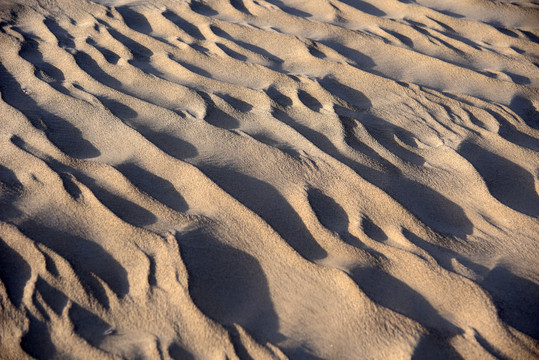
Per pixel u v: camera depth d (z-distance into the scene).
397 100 2.34
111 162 1.82
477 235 1.59
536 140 2.07
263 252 1.50
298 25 3.06
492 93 2.40
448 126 2.15
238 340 1.24
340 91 2.40
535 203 1.73
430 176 1.84
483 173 1.86
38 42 2.75
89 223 1.55
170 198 1.67
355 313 1.32
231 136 2.01
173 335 1.25
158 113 2.15
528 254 1.52
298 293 1.38
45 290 1.34
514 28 2.97
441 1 3.35
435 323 1.29
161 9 3.21
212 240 1.52
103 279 1.38
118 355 1.20
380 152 1.96
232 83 2.44
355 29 3.02
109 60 2.60
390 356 1.22
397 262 1.46
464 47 2.81
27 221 1.54
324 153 1.92
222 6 3.30
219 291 1.37
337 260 1.47
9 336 1.23
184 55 2.69
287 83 2.45
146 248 1.47
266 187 1.74
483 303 1.34
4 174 1.74
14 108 2.13
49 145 1.89
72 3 3.25
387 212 1.65
